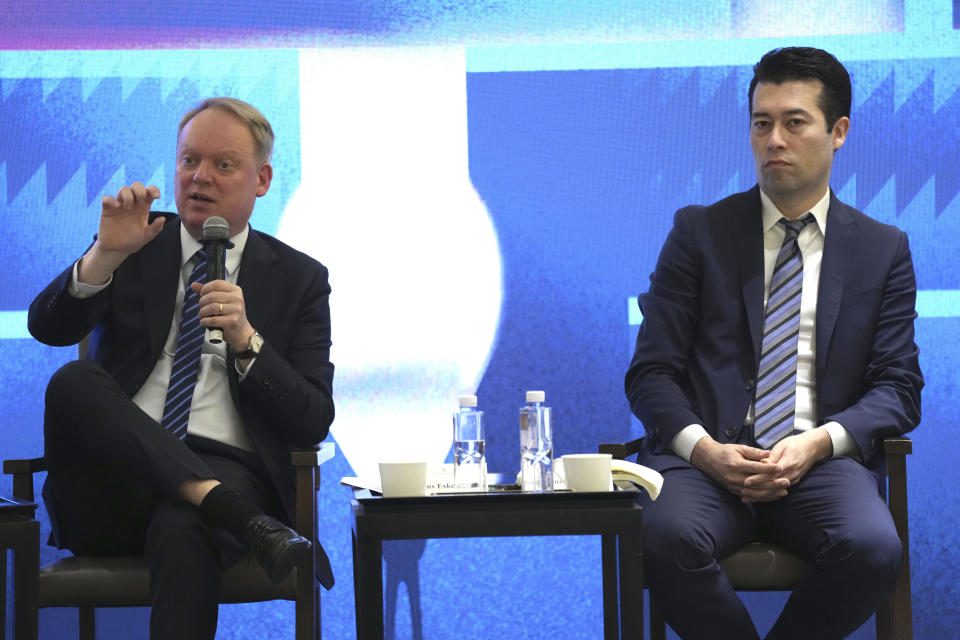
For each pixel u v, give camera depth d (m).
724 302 6.33
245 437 6.06
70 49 8.16
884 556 5.38
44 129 8.13
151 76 8.17
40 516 8.03
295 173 8.16
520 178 8.19
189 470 5.18
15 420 8.05
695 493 5.82
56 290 5.95
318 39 8.21
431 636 8.13
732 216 6.52
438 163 8.19
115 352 6.12
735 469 5.75
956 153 8.05
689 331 6.43
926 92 8.07
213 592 5.12
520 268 8.16
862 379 6.20
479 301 8.13
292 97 8.20
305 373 6.14
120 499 5.44
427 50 8.23
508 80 8.22
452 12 8.24
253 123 6.37
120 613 8.05
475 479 5.57
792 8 8.16
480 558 8.16
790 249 6.35
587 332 8.12
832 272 6.25
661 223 8.16
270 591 5.40
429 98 8.21
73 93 8.16
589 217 8.16
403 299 8.13
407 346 8.12
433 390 8.11
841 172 8.09
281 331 6.22
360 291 8.13
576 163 8.19
